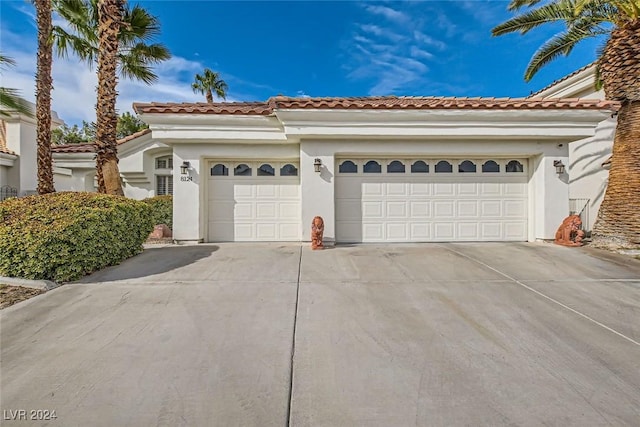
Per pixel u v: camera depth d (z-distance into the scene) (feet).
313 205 32.86
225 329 14.64
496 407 9.78
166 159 57.26
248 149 34.24
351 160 34.22
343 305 17.43
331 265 25.04
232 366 11.82
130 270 23.44
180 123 32.22
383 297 18.58
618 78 30.55
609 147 45.03
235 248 31.27
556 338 13.96
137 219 28.07
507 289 19.93
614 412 9.59
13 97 40.75
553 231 33.32
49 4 41.42
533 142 33.35
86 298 18.11
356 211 34.30
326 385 10.80
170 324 15.08
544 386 10.75
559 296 18.83
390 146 33.06
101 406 9.75
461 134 31.30
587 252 29.09
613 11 32.83
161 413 9.50
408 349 13.04
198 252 29.35
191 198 33.86
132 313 16.24
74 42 43.52
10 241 19.40
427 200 34.55
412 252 29.37
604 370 11.65
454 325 15.16
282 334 14.24
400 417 9.40
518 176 34.86
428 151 33.12
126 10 38.60
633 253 28.35
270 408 9.74
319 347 13.17
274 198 35.42
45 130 42.86
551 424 9.14
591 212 45.75
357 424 9.14
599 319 15.85
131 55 42.34
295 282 21.09
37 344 13.21
